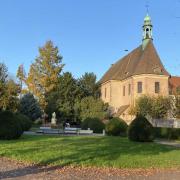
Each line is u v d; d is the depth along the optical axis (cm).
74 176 1469
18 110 6581
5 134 3041
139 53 7700
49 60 7394
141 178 1489
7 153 2092
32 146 2472
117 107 7850
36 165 1719
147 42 7556
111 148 2477
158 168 1786
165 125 5984
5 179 1362
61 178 1412
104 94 8375
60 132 4628
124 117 7044
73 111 7381
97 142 2936
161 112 6044
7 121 3073
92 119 5316
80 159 1891
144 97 6284
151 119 6081
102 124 5241
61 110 7275
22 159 1884
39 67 7388
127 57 8488
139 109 6162
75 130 4725
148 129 3269
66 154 2050
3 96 6331
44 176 1442
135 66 7412
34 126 6366
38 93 7288
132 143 3034
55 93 7356
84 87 8075
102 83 8525
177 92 6150
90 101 7375
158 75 7000
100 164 1778
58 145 2572
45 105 7294
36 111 6731
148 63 7112
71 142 2875
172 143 3681
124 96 7644
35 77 7350
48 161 1808
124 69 8000
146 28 7594
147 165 1831
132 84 7169
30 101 6700
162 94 6650
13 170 1576
